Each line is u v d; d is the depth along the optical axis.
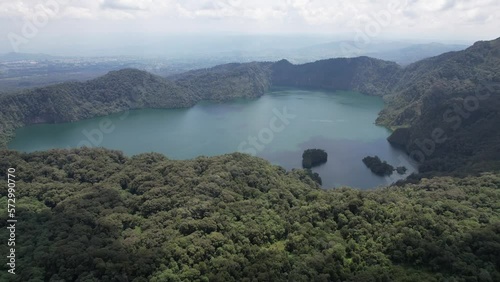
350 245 78.81
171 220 89.19
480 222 81.81
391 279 68.31
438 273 68.06
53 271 70.31
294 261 75.69
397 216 86.50
